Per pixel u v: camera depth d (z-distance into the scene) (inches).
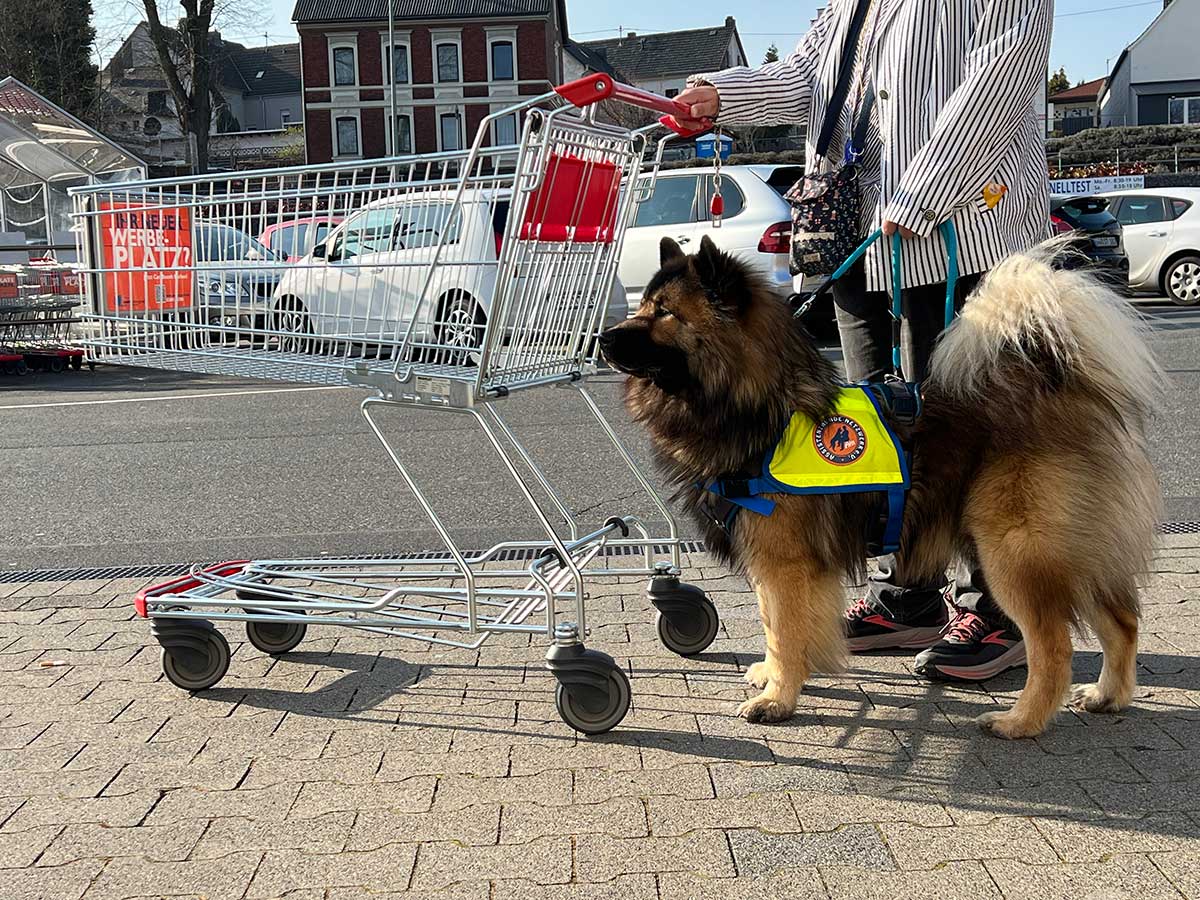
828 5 165.6
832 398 133.8
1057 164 1502.2
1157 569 186.4
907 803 112.5
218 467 309.3
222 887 99.0
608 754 126.1
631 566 205.0
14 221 768.9
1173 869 98.0
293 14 2100.1
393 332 147.9
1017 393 128.3
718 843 104.7
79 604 189.9
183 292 161.6
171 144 2522.1
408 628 173.6
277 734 133.8
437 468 299.9
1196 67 2123.5
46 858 104.7
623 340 130.6
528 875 99.7
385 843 106.1
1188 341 493.7
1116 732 129.3
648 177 163.5
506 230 131.3
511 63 2105.1
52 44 2085.4
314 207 154.1
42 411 425.1
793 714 136.9
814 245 154.6
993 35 136.4
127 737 133.6
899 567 140.5
